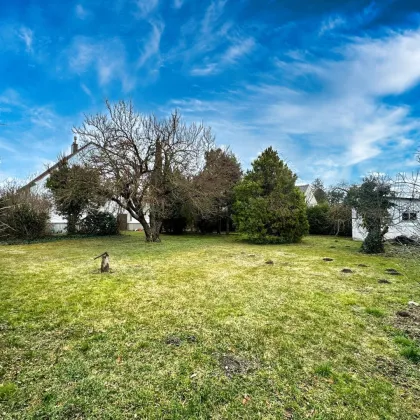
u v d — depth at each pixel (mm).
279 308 4121
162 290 5004
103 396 2127
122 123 12531
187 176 13578
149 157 12758
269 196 14141
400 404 2086
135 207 12898
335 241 14617
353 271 6746
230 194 17609
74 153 16438
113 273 6328
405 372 2521
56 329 3320
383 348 2947
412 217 6438
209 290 5031
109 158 11742
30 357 2674
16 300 4348
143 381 2328
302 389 2256
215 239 15773
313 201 28328
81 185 11977
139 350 2848
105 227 17094
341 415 1964
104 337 3127
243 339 3119
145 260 8180
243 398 2137
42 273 6289
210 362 2645
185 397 2139
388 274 6438
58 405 2016
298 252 10273
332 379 2395
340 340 3121
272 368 2555
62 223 17078
